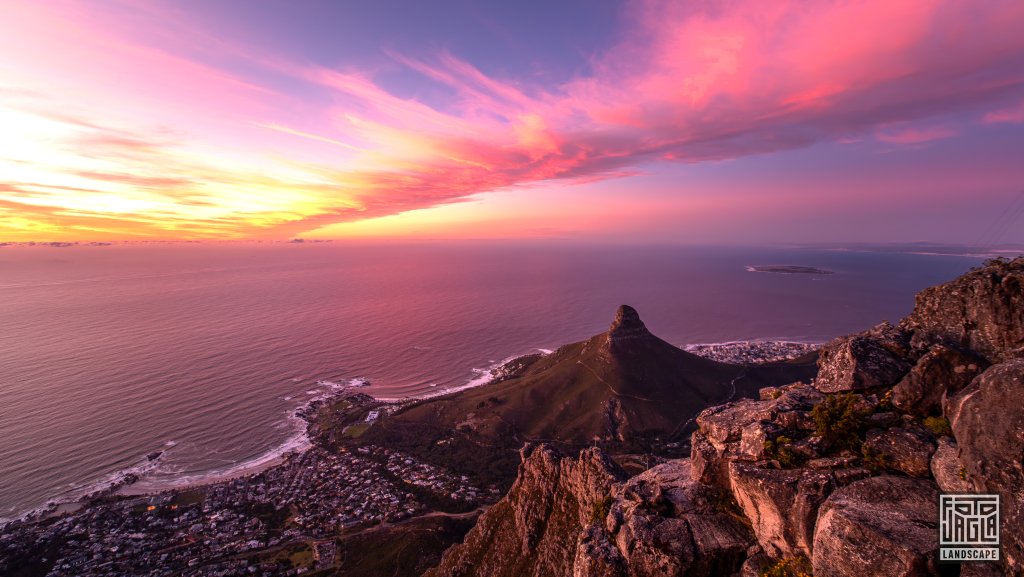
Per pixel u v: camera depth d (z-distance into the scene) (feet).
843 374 67.21
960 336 62.13
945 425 54.29
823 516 53.83
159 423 545.03
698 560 65.77
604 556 73.97
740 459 68.59
